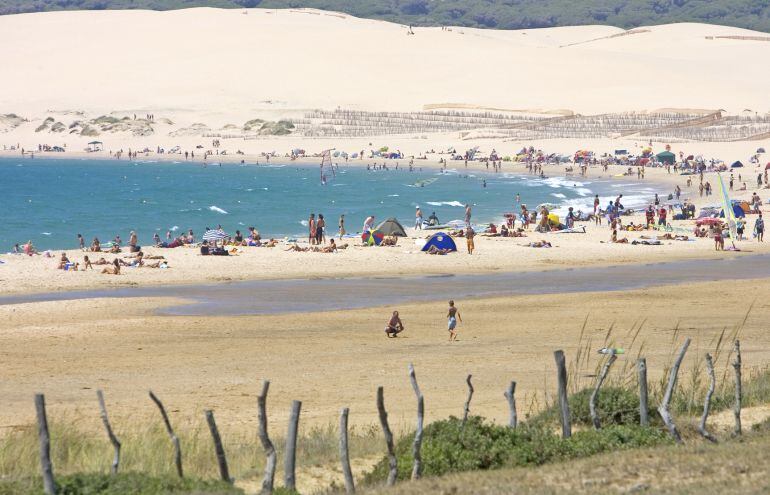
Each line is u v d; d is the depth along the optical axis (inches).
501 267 7859.3
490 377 3799.2
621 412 2571.4
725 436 2422.5
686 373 3676.2
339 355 4338.1
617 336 4741.6
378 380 3774.6
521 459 2060.8
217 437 1822.1
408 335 4877.0
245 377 3853.3
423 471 1974.7
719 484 1699.1
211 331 5000.0
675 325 5073.8
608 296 6230.3
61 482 1744.6
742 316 5364.2
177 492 1724.9
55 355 4352.9
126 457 2395.4
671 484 1732.3
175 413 3198.8
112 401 3412.9
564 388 2242.9
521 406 3225.9
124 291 6545.3
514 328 5059.1
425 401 3353.8
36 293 6461.6
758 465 1824.6
